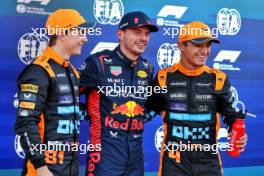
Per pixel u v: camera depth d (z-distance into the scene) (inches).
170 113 292.7
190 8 394.3
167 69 303.0
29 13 348.8
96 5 366.9
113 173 279.0
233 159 414.0
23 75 254.1
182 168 287.1
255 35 417.4
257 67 419.8
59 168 258.2
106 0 369.7
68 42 266.5
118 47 292.8
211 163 291.1
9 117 347.9
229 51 408.2
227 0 405.1
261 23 419.2
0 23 341.1
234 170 415.2
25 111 245.3
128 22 284.0
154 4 383.6
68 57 269.4
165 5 386.9
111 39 373.4
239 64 412.5
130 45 285.4
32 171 253.3
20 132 244.7
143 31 286.5
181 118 289.4
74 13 271.1
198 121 288.4
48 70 254.4
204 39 283.9
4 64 344.2
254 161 422.0
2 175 348.5
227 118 298.2
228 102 294.5
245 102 416.2
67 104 262.7
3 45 342.6
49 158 256.2
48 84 253.3
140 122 292.8
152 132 389.1
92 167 283.9
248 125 418.0
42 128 255.6
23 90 249.3
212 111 292.0
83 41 274.4
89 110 290.0
